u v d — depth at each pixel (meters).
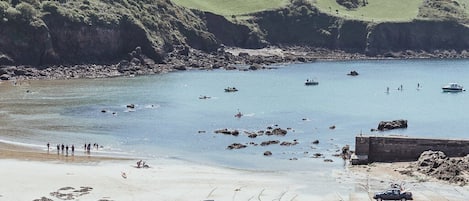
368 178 109.44
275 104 194.12
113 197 96.88
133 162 119.69
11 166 113.88
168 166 117.06
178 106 186.88
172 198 97.06
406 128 160.00
